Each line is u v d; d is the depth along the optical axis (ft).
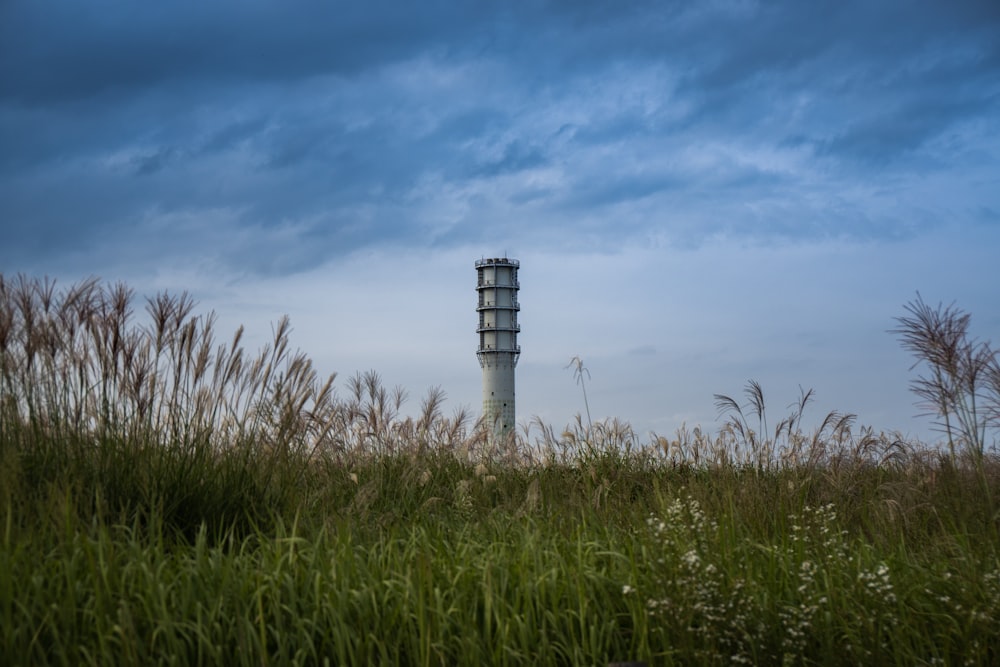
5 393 20.94
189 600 15.29
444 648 15.01
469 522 23.79
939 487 25.25
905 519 23.63
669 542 18.01
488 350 210.38
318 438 27.81
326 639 15.06
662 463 34.86
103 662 13.47
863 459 29.96
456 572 17.69
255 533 20.59
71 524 16.81
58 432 21.35
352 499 25.09
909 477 27.37
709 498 25.73
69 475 19.72
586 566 17.95
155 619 14.46
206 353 23.53
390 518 24.14
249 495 22.26
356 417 34.06
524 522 23.44
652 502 27.30
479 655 14.90
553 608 16.25
